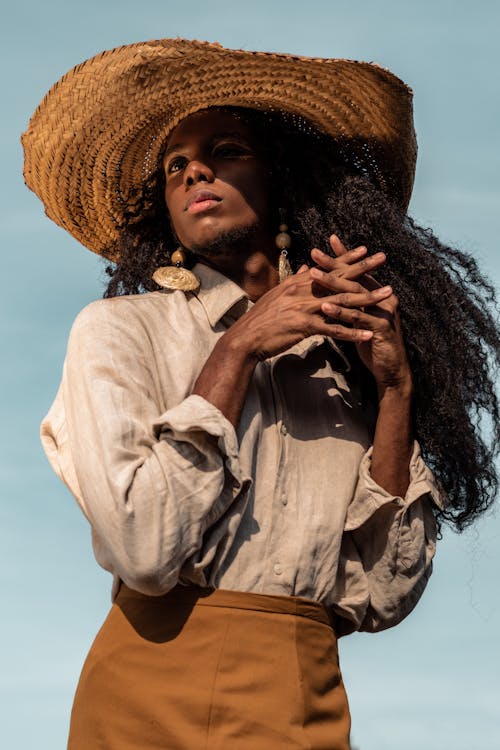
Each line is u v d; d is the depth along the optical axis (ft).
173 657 10.17
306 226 12.84
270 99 12.74
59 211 14.28
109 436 10.25
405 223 12.96
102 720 10.21
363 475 11.35
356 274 11.34
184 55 12.17
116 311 11.25
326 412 11.69
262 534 10.58
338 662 10.96
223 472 10.18
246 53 12.14
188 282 11.85
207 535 10.29
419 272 12.45
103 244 14.51
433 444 12.09
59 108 13.10
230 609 10.27
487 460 12.37
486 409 12.50
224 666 10.10
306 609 10.59
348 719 10.78
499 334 12.69
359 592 11.38
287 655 10.30
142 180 13.66
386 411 11.58
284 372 11.75
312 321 11.02
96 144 13.38
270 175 12.82
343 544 11.45
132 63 12.36
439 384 12.07
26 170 13.92
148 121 13.00
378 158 13.64
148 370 11.00
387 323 11.46
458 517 12.48
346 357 12.41
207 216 12.17
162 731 9.95
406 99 13.10
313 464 11.24
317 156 13.37
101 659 10.44
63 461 11.16
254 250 12.46
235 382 10.69
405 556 11.50
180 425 10.04
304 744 10.04
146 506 9.87
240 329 11.02
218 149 12.54
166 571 9.84
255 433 10.99
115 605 10.73
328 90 12.82
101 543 10.77
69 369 10.94
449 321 12.37
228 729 9.93
